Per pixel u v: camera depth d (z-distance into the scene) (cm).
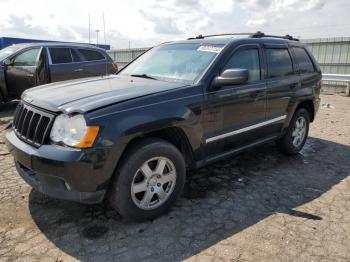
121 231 301
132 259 265
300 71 507
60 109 281
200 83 349
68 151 266
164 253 273
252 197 375
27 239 286
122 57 2091
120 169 289
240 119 398
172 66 400
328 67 1639
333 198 379
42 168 275
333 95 1327
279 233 304
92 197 280
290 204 362
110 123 276
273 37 483
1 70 812
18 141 308
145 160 300
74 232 298
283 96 462
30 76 789
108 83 362
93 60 935
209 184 407
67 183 272
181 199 366
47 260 261
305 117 530
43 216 321
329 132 689
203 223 319
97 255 269
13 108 879
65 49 877
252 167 469
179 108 322
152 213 318
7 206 337
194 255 271
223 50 384
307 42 1691
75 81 384
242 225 317
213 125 363
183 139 340
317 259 270
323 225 320
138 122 289
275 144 551
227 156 398
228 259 267
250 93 403
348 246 288
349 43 1546
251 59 418
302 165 485
